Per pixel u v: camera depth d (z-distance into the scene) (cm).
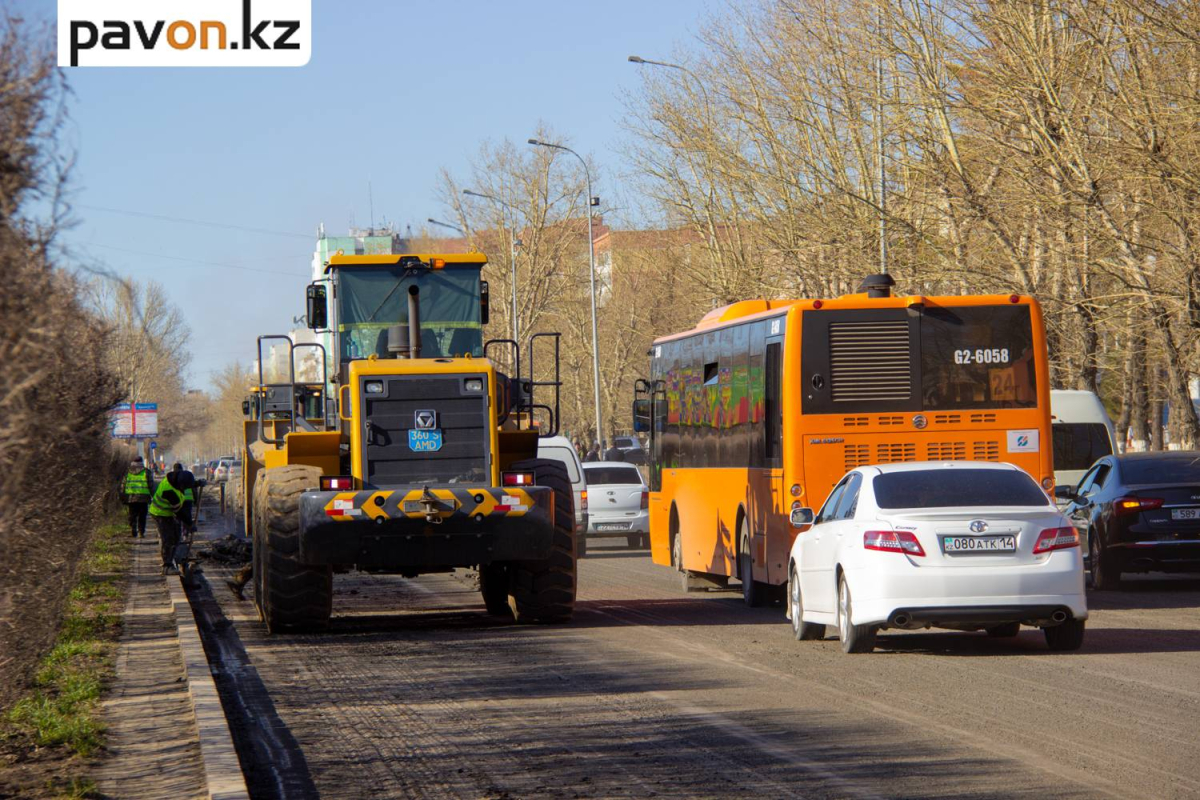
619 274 11950
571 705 1808
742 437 3225
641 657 2267
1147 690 1814
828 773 1362
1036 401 2938
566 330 13112
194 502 4947
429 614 3158
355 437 2634
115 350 1830
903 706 1728
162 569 4522
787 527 2891
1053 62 4406
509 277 13100
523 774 1402
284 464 2833
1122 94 4047
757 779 1347
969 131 4891
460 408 2667
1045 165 4369
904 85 5297
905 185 5419
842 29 6006
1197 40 3694
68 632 2611
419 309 2912
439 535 2589
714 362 3491
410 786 1369
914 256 5238
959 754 1426
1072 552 2153
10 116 1102
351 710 1823
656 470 4144
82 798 1276
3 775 1391
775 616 2966
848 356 2916
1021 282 4747
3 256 1073
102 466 2494
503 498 2584
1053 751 1429
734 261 7438
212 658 2389
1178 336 4378
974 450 2925
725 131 7169
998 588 2114
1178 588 3444
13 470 1107
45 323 1098
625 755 1479
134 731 1631
